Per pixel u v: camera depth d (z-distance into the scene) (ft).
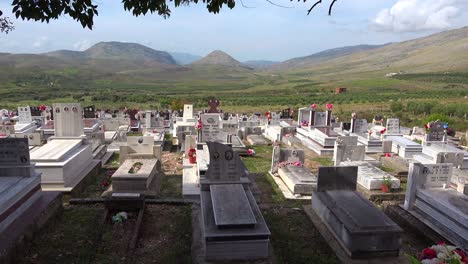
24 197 26.09
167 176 43.09
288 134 70.08
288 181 39.06
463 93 233.55
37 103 194.90
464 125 90.79
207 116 47.42
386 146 58.03
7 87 323.57
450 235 26.04
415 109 134.00
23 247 23.00
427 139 56.44
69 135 43.96
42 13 18.16
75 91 304.71
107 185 38.63
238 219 23.70
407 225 29.07
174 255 23.18
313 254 24.43
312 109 67.77
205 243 23.04
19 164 27.84
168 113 91.91
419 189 30.19
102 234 25.93
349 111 147.02
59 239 25.18
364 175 39.60
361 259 24.06
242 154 55.06
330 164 51.16
